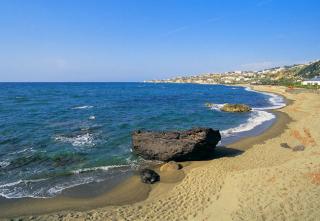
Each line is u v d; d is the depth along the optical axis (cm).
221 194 1391
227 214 1122
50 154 2228
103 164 2038
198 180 1670
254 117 4278
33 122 3562
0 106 5247
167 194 1531
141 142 2152
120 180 1759
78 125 3406
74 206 1429
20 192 1584
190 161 2097
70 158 2153
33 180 1745
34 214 1345
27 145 2472
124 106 5753
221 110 5116
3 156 2167
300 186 1239
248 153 2234
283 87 12444
